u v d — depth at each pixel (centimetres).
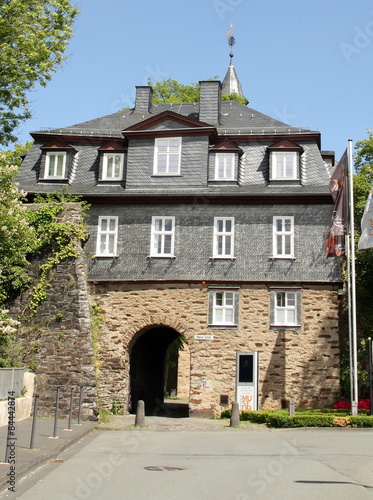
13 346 2370
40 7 2158
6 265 2362
